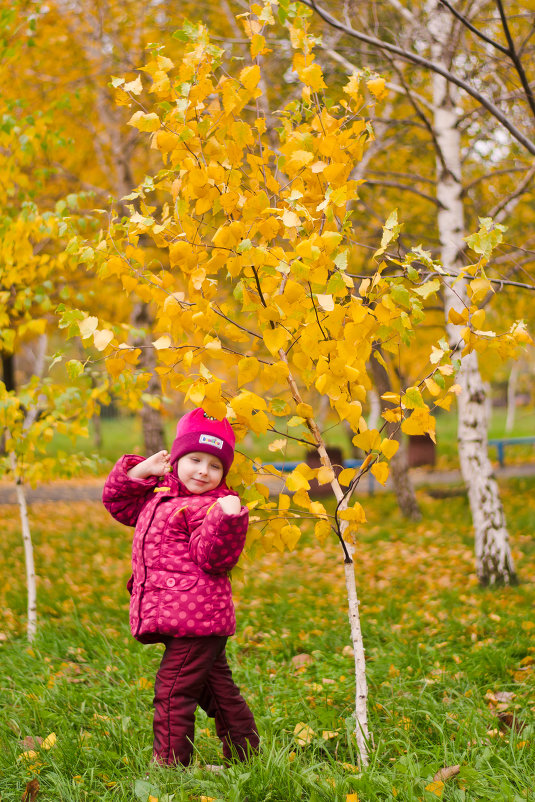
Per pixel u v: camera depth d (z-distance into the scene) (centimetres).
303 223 274
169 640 264
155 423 1001
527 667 397
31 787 256
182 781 247
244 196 270
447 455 2095
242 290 254
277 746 291
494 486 646
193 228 269
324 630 502
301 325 264
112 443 2480
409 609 552
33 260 489
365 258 687
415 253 255
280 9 276
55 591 625
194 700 262
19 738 304
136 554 271
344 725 312
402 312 246
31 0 645
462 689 361
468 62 523
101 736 299
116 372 273
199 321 250
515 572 638
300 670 409
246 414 245
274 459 1700
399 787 245
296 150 265
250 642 461
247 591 636
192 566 261
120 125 935
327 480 261
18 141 522
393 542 899
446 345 254
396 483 1062
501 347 260
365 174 700
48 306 489
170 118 258
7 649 446
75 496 1500
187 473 272
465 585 650
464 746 287
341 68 589
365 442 253
